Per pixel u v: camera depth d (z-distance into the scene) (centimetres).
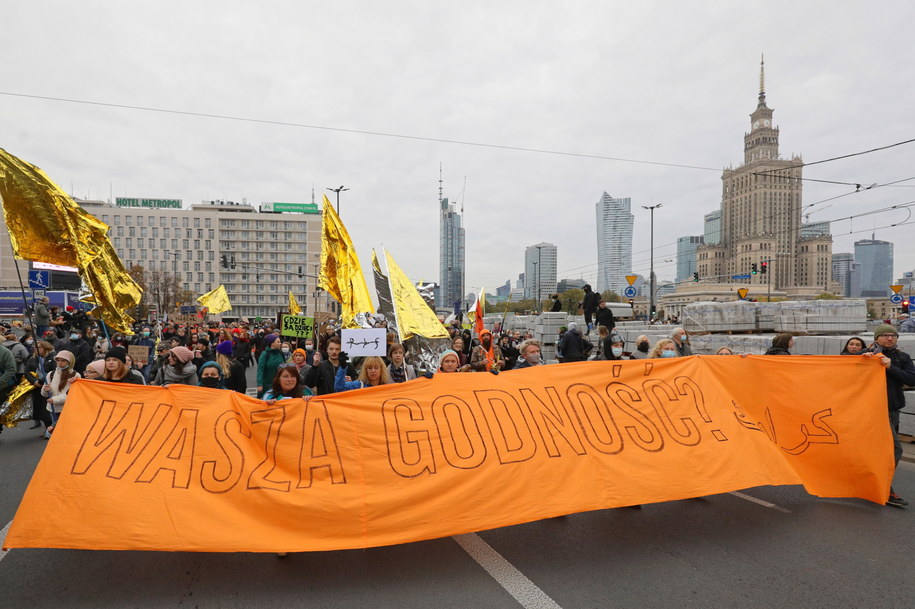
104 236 639
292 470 412
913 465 680
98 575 387
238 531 373
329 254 1077
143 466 392
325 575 388
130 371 586
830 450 536
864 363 549
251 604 349
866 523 485
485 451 441
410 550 430
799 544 441
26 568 397
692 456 479
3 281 9531
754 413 554
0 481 618
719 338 1304
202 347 1148
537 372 509
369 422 439
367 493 405
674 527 479
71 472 379
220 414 425
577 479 443
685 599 356
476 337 1295
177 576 386
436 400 463
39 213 585
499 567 401
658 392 520
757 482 473
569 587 372
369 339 743
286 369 507
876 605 349
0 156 565
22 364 1028
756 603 352
